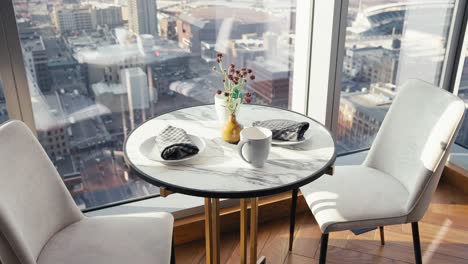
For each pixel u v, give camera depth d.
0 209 1.21
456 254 2.23
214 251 1.75
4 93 1.84
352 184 1.89
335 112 2.58
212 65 2.33
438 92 1.79
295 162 1.53
